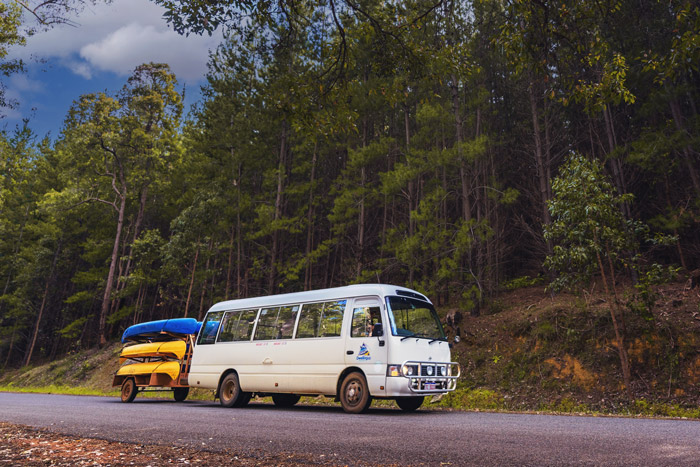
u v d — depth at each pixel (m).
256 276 30.72
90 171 43.78
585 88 8.53
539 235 25.89
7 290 55.28
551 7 8.25
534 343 19.50
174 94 42.94
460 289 24.77
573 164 17.30
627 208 22.22
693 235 22.09
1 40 15.22
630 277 22.98
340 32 8.64
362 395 9.84
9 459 5.09
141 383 15.34
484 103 26.50
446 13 21.03
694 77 20.86
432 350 10.33
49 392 27.89
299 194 29.98
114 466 4.57
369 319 10.20
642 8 18.36
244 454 5.02
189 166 36.69
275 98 8.77
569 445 4.80
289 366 11.34
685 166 20.33
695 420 8.07
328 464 4.36
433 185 26.59
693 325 16.97
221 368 12.95
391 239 23.56
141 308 39.75
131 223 46.25
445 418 8.40
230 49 30.83
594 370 17.16
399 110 30.81
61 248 50.00
